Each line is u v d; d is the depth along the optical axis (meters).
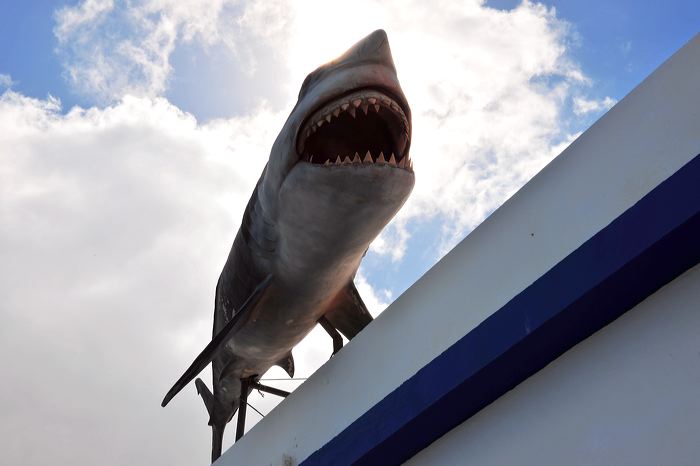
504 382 3.23
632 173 2.94
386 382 3.78
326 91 4.14
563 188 3.21
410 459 3.63
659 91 2.93
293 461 4.20
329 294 4.99
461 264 3.61
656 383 2.71
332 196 4.21
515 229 3.38
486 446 3.27
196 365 4.89
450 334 3.51
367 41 4.24
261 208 4.86
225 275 5.58
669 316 2.76
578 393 2.97
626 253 2.79
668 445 2.60
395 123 4.31
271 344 5.42
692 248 2.70
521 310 3.13
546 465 2.98
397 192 4.18
